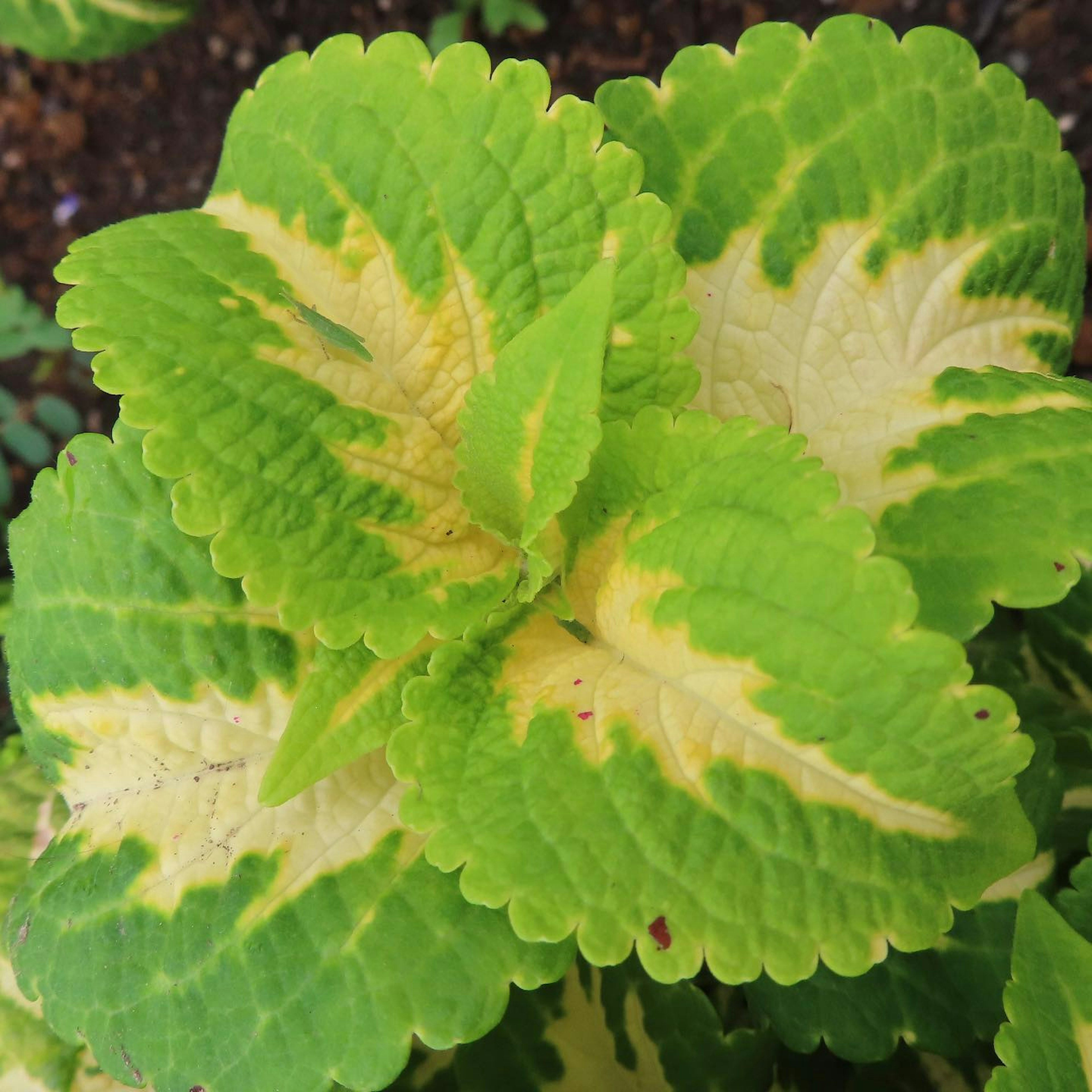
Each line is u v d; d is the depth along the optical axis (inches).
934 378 11.7
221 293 10.9
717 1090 12.8
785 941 9.5
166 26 20.4
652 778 9.8
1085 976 10.9
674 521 10.2
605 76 23.2
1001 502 10.7
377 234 11.2
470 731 10.5
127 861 11.3
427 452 11.4
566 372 9.7
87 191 25.1
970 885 9.9
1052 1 21.0
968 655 14.9
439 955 10.4
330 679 10.8
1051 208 12.4
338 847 11.1
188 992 10.8
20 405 23.9
